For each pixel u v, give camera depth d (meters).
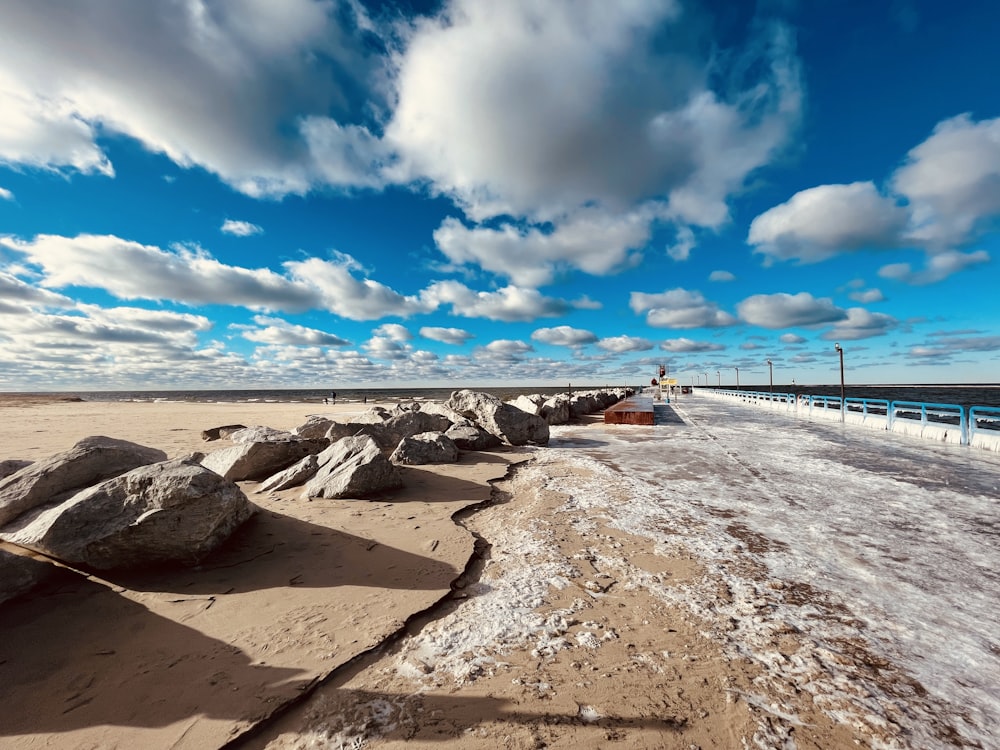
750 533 6.30
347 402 54.28
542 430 15.78
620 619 4.01
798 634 3.75
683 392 69.75
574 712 2.84
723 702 2.93
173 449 13.21
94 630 3.82
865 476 9.93
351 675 3.26
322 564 5.20
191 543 4.92
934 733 2.70
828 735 2.67
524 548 5.77
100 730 2.76
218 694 3.05
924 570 5.05
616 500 8.05
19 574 4.14
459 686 3.12
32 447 13.32
